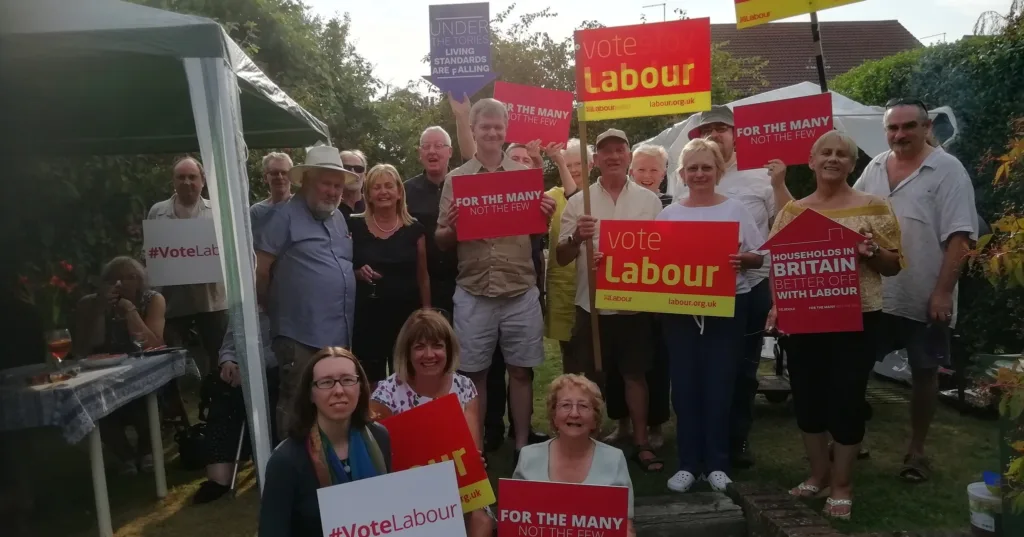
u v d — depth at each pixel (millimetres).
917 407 4641
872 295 3959
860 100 9453
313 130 7180
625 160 4844
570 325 5188
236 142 4090
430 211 5266
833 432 4047
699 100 4637
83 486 5184
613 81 4699
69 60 4656
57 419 3805
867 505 4188
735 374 4434
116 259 5469
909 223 4531
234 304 4055
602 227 4422
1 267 5797
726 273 4246
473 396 3930
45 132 6402
